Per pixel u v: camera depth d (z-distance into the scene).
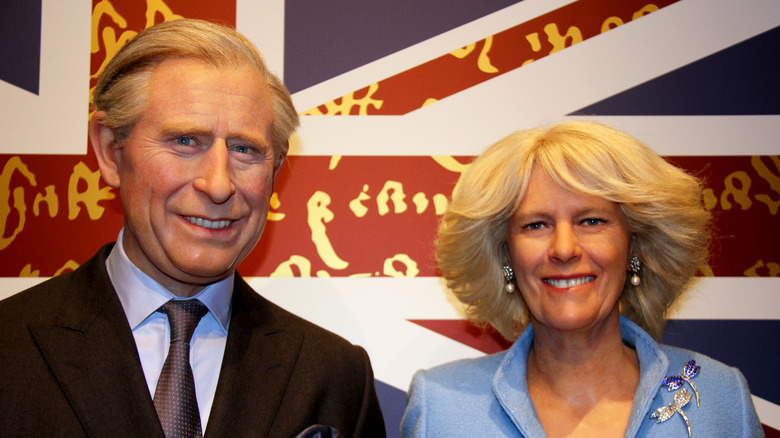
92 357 1.19
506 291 1.64
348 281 1.98
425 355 1.97
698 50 2.07
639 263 1.56
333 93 2.04
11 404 1.10
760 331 1.98
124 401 1.16
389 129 2.04
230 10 2.05
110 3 2.04
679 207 1.46
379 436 1.48
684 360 1.47
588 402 1.42
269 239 1.99
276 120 1.38
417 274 1.99
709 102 2.05
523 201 1.45
